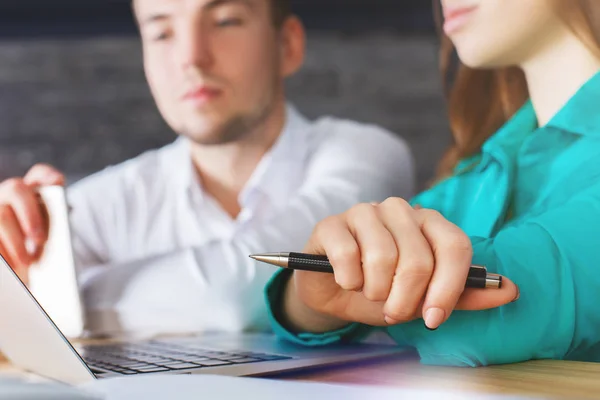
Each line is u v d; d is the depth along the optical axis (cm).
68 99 152
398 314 46
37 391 28
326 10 150
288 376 45
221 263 118
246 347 60
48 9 150
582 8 74
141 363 49
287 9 146
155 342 71
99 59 151
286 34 147
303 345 60
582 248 56
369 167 136
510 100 92
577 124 69
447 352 49
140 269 117
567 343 54
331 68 151
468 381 42
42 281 81
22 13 150
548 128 72
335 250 48
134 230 137
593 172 66
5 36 151
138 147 150
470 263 47
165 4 137
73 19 151
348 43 152
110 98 151
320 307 56
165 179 140
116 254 137
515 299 48
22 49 152
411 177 145
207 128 137
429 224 49
